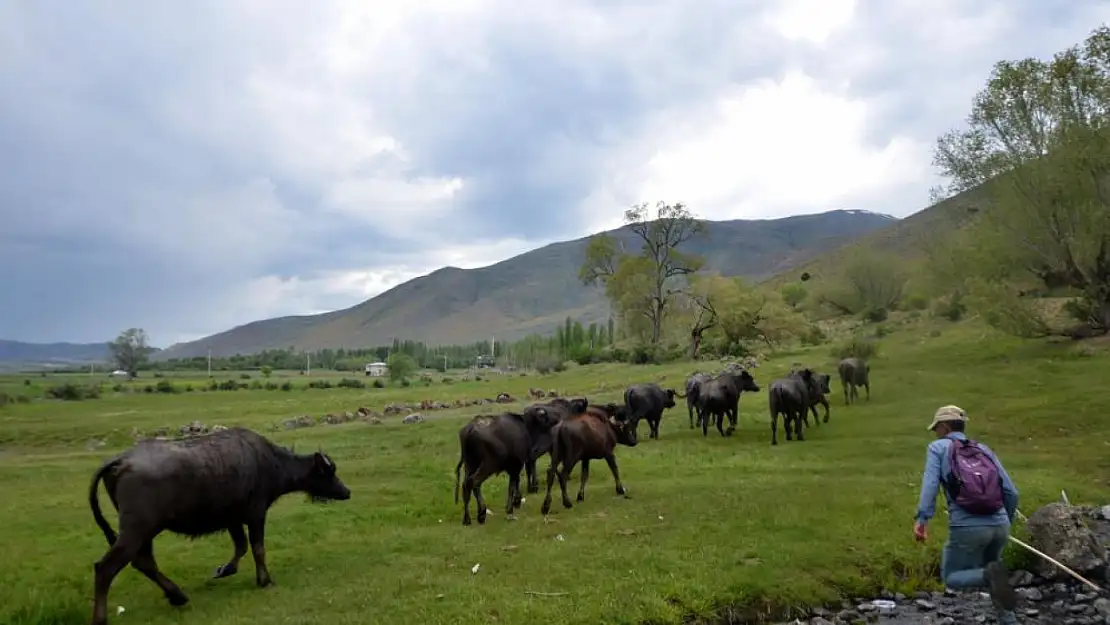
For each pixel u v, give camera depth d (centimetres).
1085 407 2645
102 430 4147
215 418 4647
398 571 1186
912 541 1295
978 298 4306
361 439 3019
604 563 1184
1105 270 4169
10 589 1138
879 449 2241
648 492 1736
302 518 1579
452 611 991
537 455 1702
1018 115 4441
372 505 1698
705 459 2238
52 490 2086
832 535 1323
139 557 1046
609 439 1722
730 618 1049
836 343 6838
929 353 4691
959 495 905
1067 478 1775
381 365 16075
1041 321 4253
